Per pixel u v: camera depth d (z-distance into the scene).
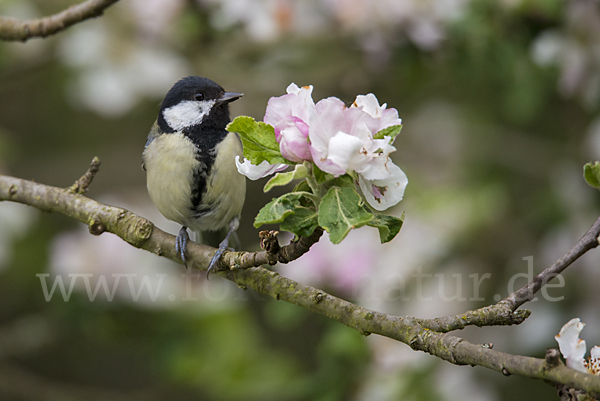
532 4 7.88
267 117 3.70
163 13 9.02
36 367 12.66
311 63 9.25
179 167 6.55
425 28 8.24
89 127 12.66
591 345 7.99
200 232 7.67
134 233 5.39
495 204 9.34
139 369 13.09
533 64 8.37
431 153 10.25
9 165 11.63
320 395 7.68
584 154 8.63
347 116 3.46
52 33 5.94
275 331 11.49
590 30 7.80
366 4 8.40
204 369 9.18
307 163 3.62
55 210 5.60
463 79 9.06
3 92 12.09
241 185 6.83
